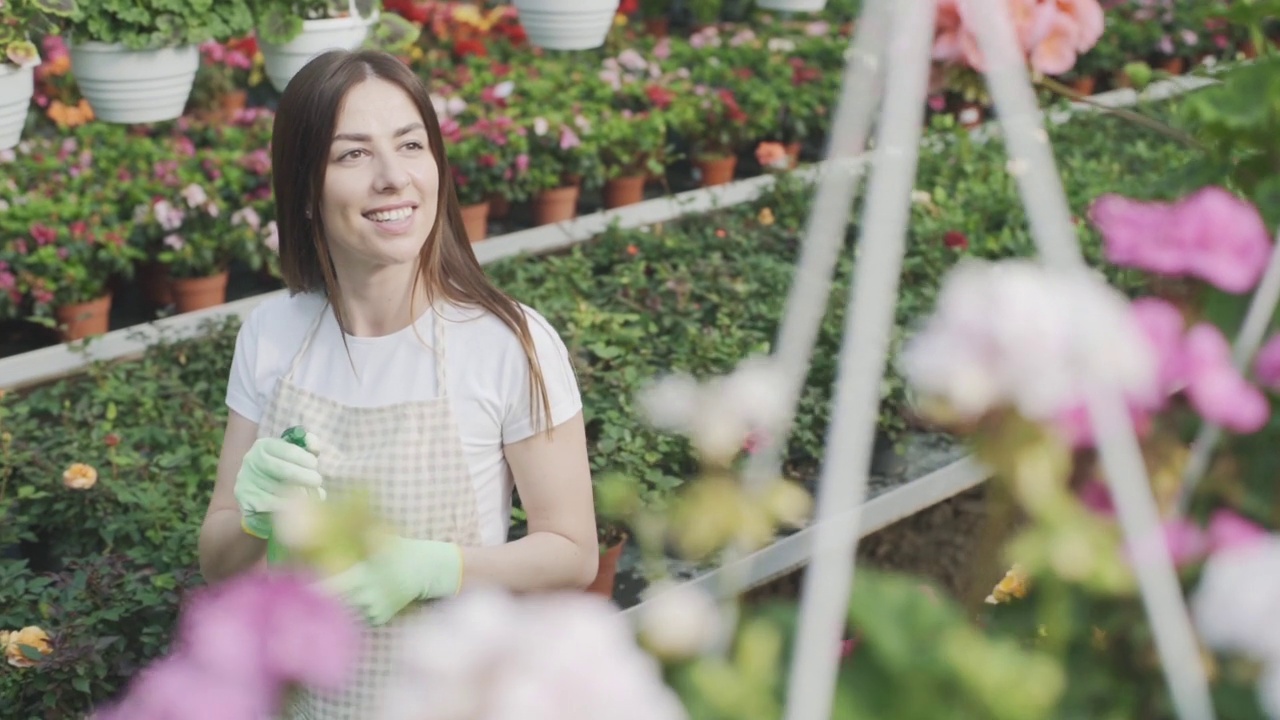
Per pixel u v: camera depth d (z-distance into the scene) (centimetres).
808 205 682
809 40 992
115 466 421
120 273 627
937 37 147
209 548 216
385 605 180
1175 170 197
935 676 98
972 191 684
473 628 80
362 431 210
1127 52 1015
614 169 730
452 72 847
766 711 96
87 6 443
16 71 407
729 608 105
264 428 217
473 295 217
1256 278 144
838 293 517
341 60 206
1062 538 107
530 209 751
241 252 606
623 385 473
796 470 461
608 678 77
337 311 215
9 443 430
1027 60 158
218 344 518
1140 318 119
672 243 625
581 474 219
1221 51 1031
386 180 202
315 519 97
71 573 387
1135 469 102
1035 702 95
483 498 214
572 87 799
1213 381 119
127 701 90
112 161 665
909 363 100
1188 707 103
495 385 213
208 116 810
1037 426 107
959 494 453
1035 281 98
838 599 93
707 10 965
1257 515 145
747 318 545
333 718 193
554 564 210
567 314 530
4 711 322
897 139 100
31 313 586
